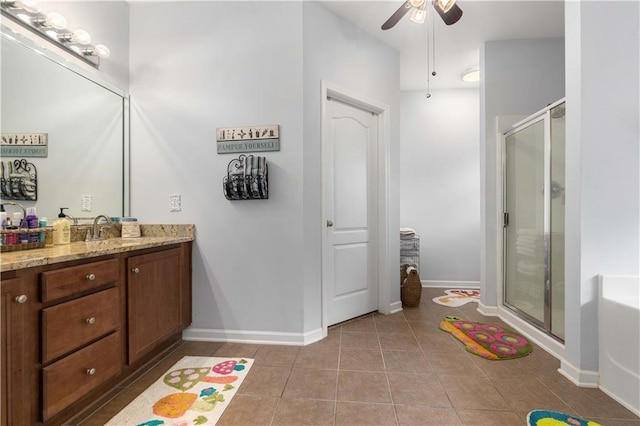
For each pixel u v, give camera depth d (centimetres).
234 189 225
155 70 243
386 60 304
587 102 171
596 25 171
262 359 206
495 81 300
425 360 204
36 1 168
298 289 231
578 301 175
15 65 166
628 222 170
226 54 238
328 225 265
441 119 430
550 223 226
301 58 231
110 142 228
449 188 429
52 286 127
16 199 166
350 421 143
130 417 146
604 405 155
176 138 241
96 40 215
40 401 123
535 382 177
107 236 220
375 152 306
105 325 155
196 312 240
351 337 245
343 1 245
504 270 295
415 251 384
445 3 188
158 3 243
